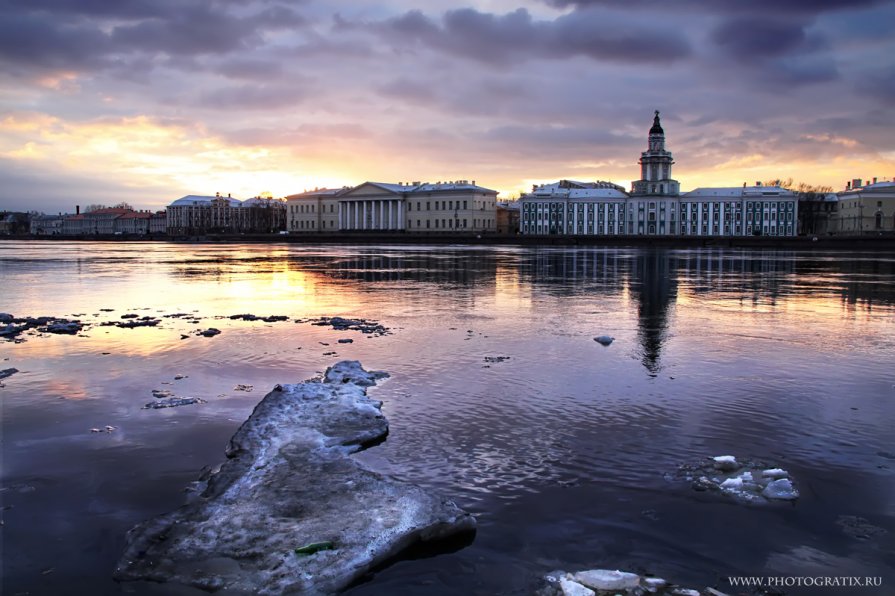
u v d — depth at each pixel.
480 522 7.96
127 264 62.16
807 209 171.75
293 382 14.49
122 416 11.91
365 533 7.47
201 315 25.05
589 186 193.25
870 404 12.66
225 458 9.91
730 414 12.05
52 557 7.17
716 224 158.88
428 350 17.98
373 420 11.34
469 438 10.77
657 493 8.72
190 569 6.88
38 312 25.89
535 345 18.75
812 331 21.34
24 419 11.71
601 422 11.59
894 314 25.59
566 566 7.05
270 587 6.60
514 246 124.56
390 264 62.00
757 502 8.44
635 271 51.69
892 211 153.12
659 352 17.75
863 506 8.34
